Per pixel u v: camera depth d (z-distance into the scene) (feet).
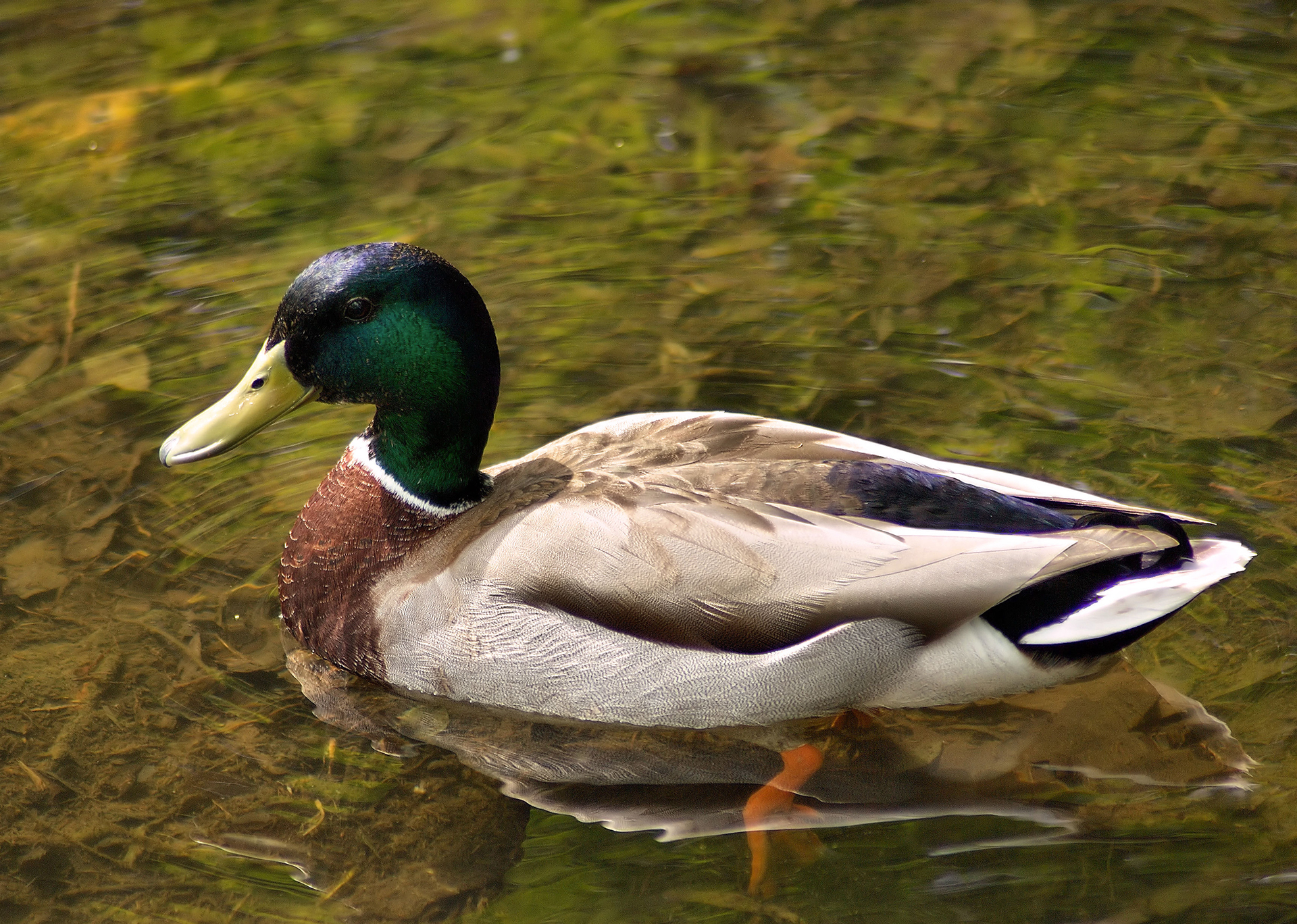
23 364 41.14
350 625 31.65
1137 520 30.04
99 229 46.88
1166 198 46.47
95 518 35.81
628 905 26.30
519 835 27.96
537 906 26.27
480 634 30.19
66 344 41.93
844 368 40.37
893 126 50.88
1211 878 26.02
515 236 46.37
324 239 46.24
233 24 57.98
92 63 55.62
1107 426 37.65
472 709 31.32
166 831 27.73
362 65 55.31
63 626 32.50
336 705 31.22
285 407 31.65
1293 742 29.01
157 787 28.73
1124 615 29.19
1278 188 46.44
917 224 46.14
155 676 31.40
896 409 38.75
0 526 35.32
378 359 30.81
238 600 33.63
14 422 38.93
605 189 48.55
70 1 59.26
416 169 49.65
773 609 29.07
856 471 29.99
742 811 28.76
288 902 26.30
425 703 31.48
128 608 33.12
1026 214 46.26
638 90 53.52
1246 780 28.19
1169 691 30.53
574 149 50.55
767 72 54.24
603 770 29.89
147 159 50.34
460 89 53.88
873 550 29.04
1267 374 39.04
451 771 29.55
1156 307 41.88
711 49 55.67
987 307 42.42
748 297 43.45
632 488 30.30
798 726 30.78
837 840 27.63
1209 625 31.94
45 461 37.55
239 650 32.32
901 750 29.99
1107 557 28.14
